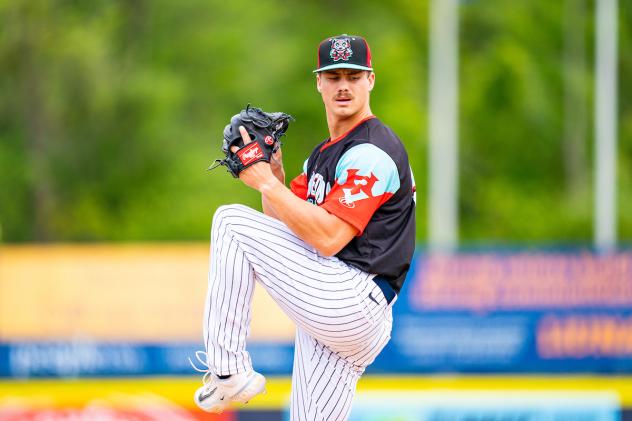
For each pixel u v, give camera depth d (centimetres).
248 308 1202
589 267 3134
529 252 3142
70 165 7344
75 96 7194
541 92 8356
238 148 1181
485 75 8275
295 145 7481
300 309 1199
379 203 1201
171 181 7231
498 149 8450
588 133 8475
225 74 7344
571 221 8262
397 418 2817
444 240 5334
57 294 3189
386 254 1218
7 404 2873
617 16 8606
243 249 1193
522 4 8444
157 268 3195
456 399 2828
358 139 1225
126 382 3147
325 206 1185
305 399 1280
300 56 7525
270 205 1292
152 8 7394
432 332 3127
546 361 3123
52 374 3162
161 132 7281
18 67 7256
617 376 3117
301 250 1201
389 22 7912
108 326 3181
